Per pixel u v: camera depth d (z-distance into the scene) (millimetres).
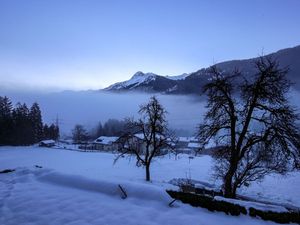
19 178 19422
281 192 39312
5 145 121000
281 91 19703
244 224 12625
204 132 22391
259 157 22984
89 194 15531
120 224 11898
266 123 20172
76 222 12023
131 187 15422
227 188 21516
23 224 11938
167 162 76312
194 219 12594
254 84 20016
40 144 129875
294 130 19406
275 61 19812
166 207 13766
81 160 76938
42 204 13953
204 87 21812
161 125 40438
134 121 41469
